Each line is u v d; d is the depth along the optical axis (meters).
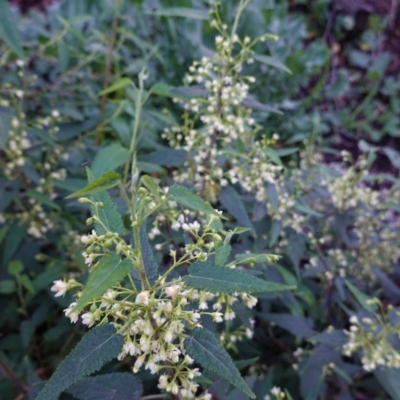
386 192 0.65
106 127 0.72
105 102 0.77
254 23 0.92
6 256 0.55
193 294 0.28
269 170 0.46
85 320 0.26
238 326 0.48
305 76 1.08
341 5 1.39
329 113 1.24
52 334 0.56
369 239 0.64
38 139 0.62
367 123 1.25
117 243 0.25
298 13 1.40
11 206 0.63
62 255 0.62
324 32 1.40
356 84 1.34
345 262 0.59
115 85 0.52
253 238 0.56
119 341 0.27
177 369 0.29
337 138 1.21
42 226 0.58
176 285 0.26
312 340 0.47
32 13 0.87
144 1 1.04
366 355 0.45
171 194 0.25
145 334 0.26
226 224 0.55
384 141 1.24
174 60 0.97
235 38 0.44
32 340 0.62
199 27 0.94
